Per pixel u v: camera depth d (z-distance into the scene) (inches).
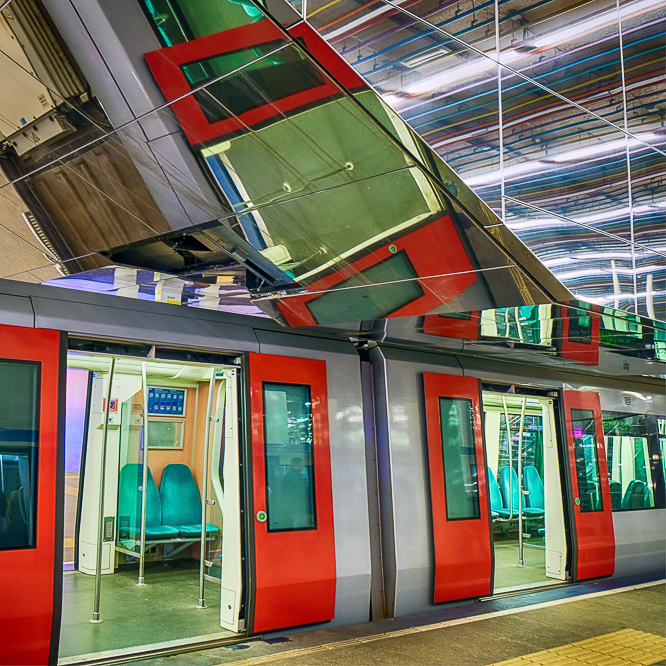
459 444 298.0
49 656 187.9
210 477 356.8
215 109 130.3
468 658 217.0
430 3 137.8
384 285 208.7
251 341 247.8
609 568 358.3
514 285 191.8
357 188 154.5
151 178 156.3
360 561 256.2
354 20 119.8
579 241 194.4
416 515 276.2
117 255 197.5
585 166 202.2
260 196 161.3
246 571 230.7
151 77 122.3
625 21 228.4
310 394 256.8
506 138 173.8
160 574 330.3
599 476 363.6
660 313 226.2
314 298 225.1
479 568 293.0
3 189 159.0
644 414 402.3
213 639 223.6
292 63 115.6
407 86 132.6
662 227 229.5
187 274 211.0
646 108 233.3
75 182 157.9
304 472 248.8
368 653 217.5
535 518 474.9
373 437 279.3
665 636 252.2
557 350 297.0
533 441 509.7
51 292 211.3
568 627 259.6
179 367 316.8
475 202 151.0
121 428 338.0
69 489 358.0
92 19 108.8
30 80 122.2
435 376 295.9
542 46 203.2
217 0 102.7
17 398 192.4
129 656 205.9
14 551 184.1
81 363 300.5
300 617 238.7
